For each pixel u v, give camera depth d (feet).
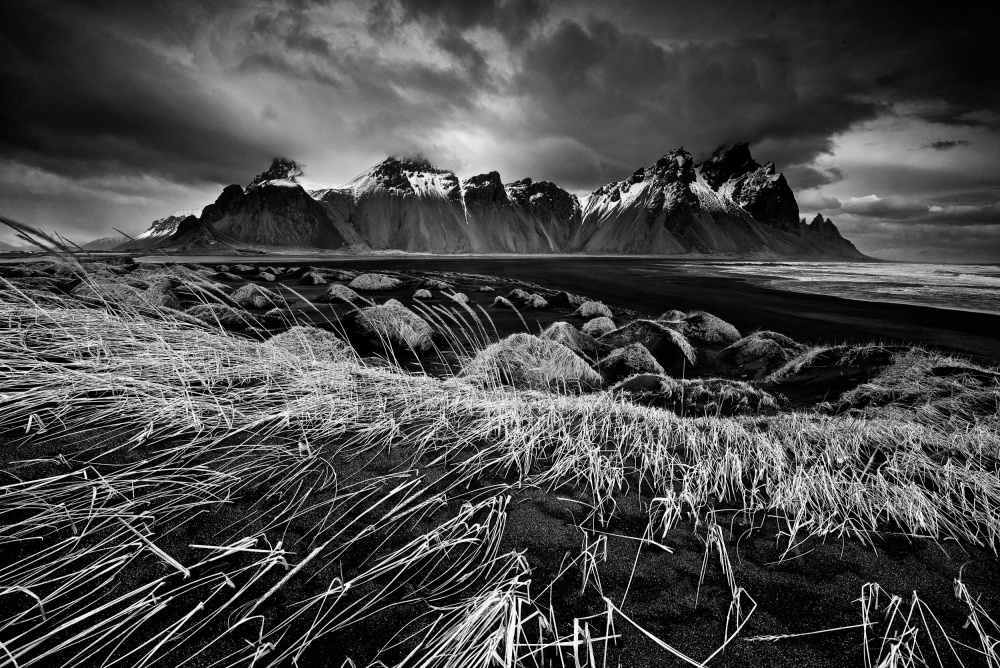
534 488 6.12
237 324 26.40
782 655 3.69
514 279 100.12
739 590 4.39
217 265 92.53
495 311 49.06
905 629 4.02
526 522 5.29
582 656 3.49
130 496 4.76
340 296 49.08
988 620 4.19
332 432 6.92
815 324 47.75
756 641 3.82
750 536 5.43
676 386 17.76
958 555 5.28
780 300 68.08
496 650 3.46
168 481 5.08
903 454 8.09
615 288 86.02
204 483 5.14
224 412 6.80
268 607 3.69
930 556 5.22
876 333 43.21
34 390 6.22
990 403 13.78
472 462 6.61
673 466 7.28
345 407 7.88
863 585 4.62
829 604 4.33
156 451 5.61
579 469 6.71
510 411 8.58
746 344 28.02
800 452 8.30
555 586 4.28
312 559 4.26
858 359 21.01
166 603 3.55
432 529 4.90
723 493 6.42
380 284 68.44
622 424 8.91
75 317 9.18
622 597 4.22
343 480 5.69
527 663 3.39
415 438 7.16
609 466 6.84
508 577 4.32
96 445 5.50
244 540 4.28
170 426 6.21
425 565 4.37
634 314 50.08
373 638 3.50
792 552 5.13
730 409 16.30
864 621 4.08
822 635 3.93
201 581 3.83
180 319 11.70
